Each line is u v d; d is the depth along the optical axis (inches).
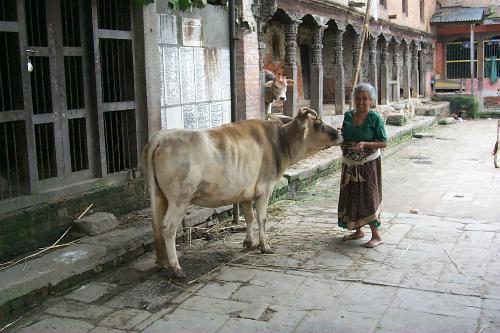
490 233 249.3
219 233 257.6
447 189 376.5
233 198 209.9
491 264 209.9
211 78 312.5
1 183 215.9
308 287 190.5
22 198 207.2
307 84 708.0
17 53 204.4
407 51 842.8
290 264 214.1
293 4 446.6
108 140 258.5
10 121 204.1
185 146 191.2
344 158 234.5
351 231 258.5
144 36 255.8
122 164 263.4
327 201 339.0
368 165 230.1
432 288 187.3
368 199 231.1
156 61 264.8
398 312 169.3
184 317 169.0
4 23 198.1
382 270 205.5
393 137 595.5
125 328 162.2
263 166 217.3
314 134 225.6
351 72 759.7
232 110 286.7
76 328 162.6
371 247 232.1
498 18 968.3
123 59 256.8
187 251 232.4
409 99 847.7
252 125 217.9
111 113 253.8
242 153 206.5
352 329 159.2
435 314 167.5
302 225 272.4
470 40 1003.3
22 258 197.8
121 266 211.6
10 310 169.6
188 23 289.3
